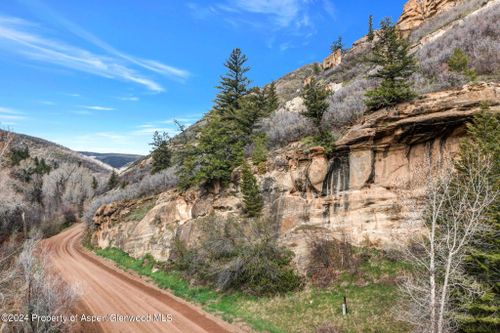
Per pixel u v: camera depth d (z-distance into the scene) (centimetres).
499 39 2384
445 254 1096
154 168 5234
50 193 7894
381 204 1909
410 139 1825
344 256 1898
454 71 2100
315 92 2300
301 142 2527
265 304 1780
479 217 1032
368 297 1578
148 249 3222
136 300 2139
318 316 1531
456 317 1029
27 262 1385
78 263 3556
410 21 5547
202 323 1672
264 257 1994
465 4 4394
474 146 1198
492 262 1062
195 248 2605
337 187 2114
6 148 1847
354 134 2008
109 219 4459
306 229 2150
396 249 1756
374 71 3506
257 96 4344
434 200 1061
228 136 3162
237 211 2620
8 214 3762
